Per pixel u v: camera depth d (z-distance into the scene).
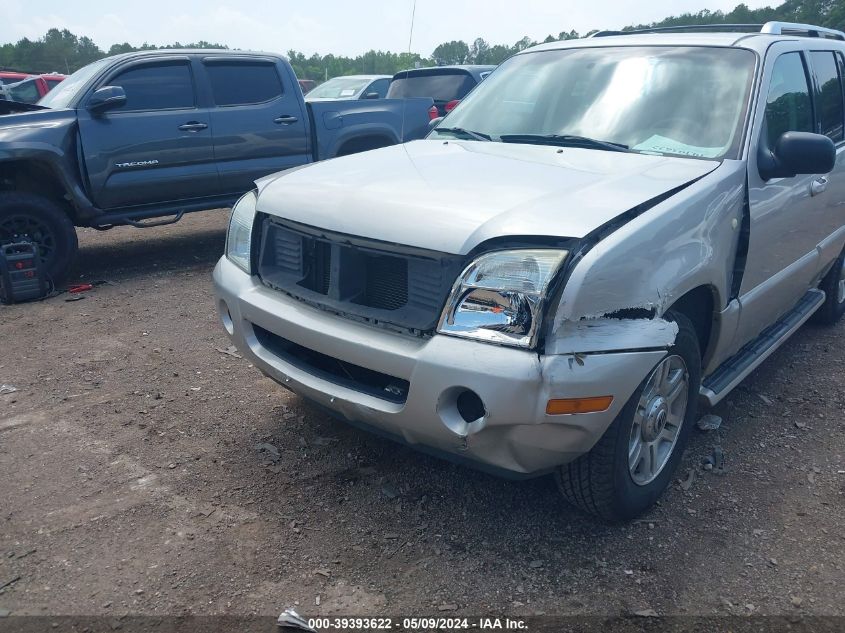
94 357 4.56
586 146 3.47
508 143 3.65
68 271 6.12
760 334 4.05
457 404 2.47
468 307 2.42
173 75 6.59
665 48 3.78
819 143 3.17
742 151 3.22
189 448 3.45
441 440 2.52
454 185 2.84
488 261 2.41
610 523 2.93
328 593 2.51
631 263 2.48
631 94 3.62
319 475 3.23
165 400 3.96
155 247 7.72
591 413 2.40
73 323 5.22
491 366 2.32
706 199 2.89
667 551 2.78
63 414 3.77
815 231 4.15
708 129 3.35
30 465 3.27
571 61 3.97
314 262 2.93
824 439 3.67
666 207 2.70
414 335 2.54
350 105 7.83
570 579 2.61
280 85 7.26
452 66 10.81
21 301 5.70
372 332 2.62
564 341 2.34
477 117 4.07
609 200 2.64
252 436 3.57
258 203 3.21
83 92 6.14
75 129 6.03
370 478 3.22
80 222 6.38
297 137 7.37
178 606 2.43
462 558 2.71
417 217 2.60
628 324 2.49
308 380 2.89
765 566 2.70
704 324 3.21
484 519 2.94
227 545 2.74
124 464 3.29
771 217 3.43
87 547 2.71
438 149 3.60
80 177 6.11
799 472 3.36
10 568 2.59
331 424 3.70
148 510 2.94
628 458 2.72
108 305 5.66
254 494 3.08
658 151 3.34
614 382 2.41
